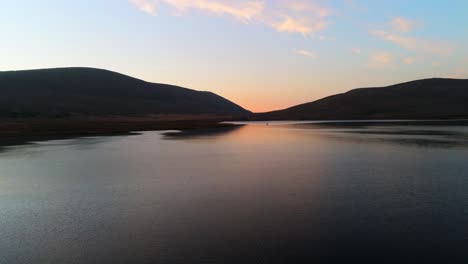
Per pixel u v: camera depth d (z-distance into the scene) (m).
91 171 17.70
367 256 7.40
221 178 15.83
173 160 21.61
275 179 15.54
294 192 13.08
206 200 12.01
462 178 15.52
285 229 9.05
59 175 16.61
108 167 18.92
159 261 7.24
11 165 19.62
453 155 22.91
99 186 14.30
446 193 12.77
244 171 17.62
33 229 9.26
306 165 19.52
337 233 8.73
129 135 42.94
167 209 10.97
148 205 11.45
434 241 8.18
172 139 37.56
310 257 7.38
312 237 8.48
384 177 15.88
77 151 26.09
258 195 12.66
